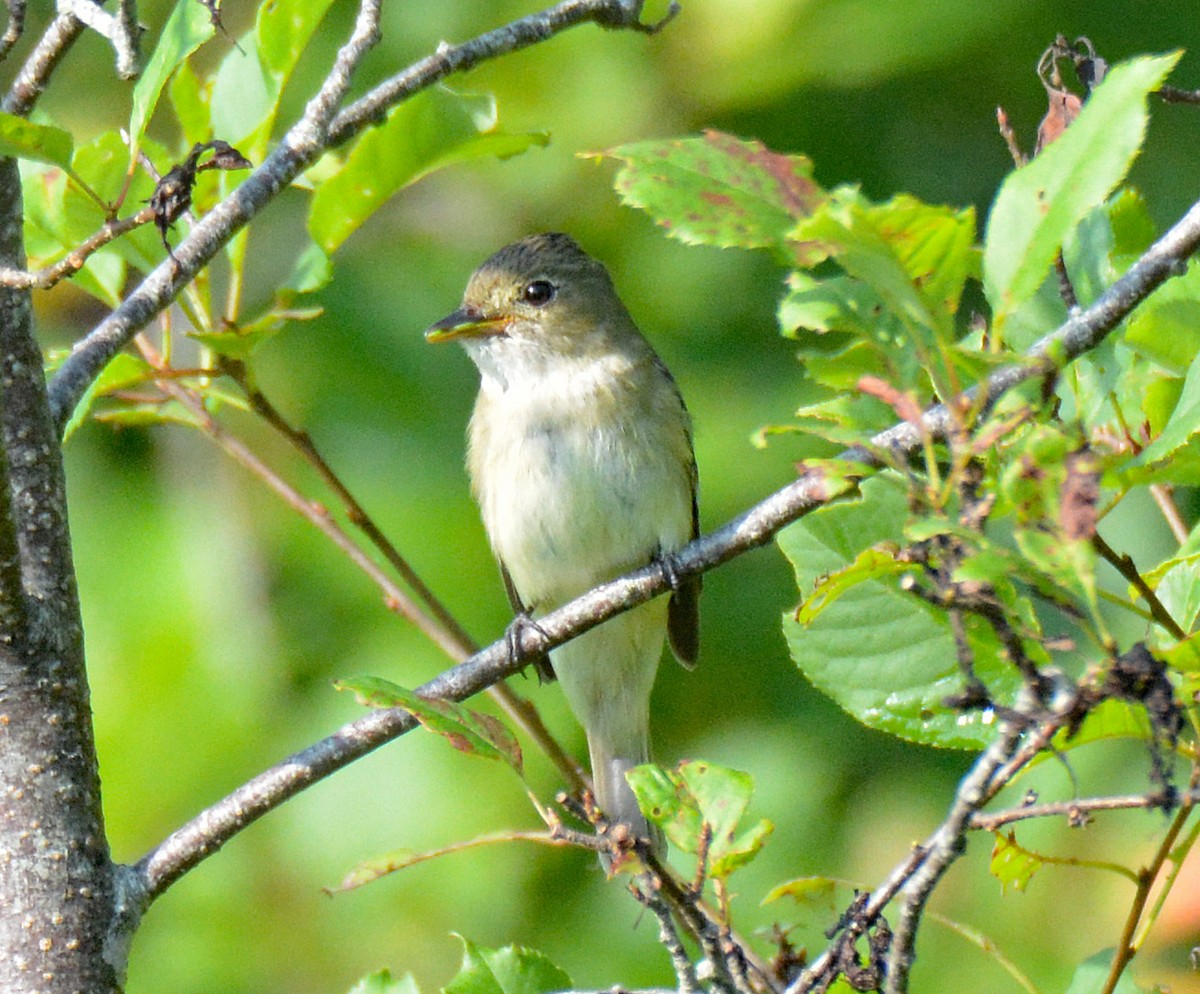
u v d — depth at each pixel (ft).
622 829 16.52
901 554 15.64
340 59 19.15
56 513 18.78
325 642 41.73
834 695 19.83
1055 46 19.21
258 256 45.75
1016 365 14.74
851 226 13.99
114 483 43.60
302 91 44.60
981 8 44.11
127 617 42.14
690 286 45.80
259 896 40.63
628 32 45.03
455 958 39.99
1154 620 16.42
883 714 19.65
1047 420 14.97
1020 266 14.66
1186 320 18.20
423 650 40.81
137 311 19.07
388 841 40.29
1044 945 37.40
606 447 33.09
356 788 40.75
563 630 22.50
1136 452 18.08
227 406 43.68
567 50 45.39
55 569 18.76
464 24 44.91
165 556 42.68
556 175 45.65
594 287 34.06
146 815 40.27
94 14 17.69
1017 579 14.85
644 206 15.47
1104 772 37.11
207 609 41.98
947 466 18.04
